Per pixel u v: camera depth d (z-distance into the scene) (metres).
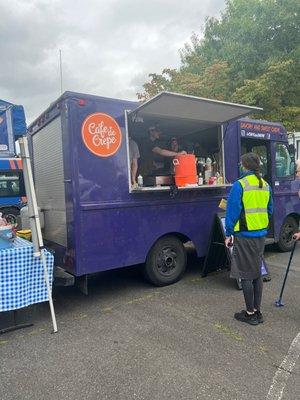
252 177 3.96
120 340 3.70
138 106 4.92
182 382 2.93
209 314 4.29
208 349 3.44
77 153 4.48
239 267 3.96
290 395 2.73
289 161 7.18
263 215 3.95
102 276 6.03
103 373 3.10
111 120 4.75
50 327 4.10
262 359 3.24
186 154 5.56
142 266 5.34
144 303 4.73
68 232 4.65
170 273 5.43
